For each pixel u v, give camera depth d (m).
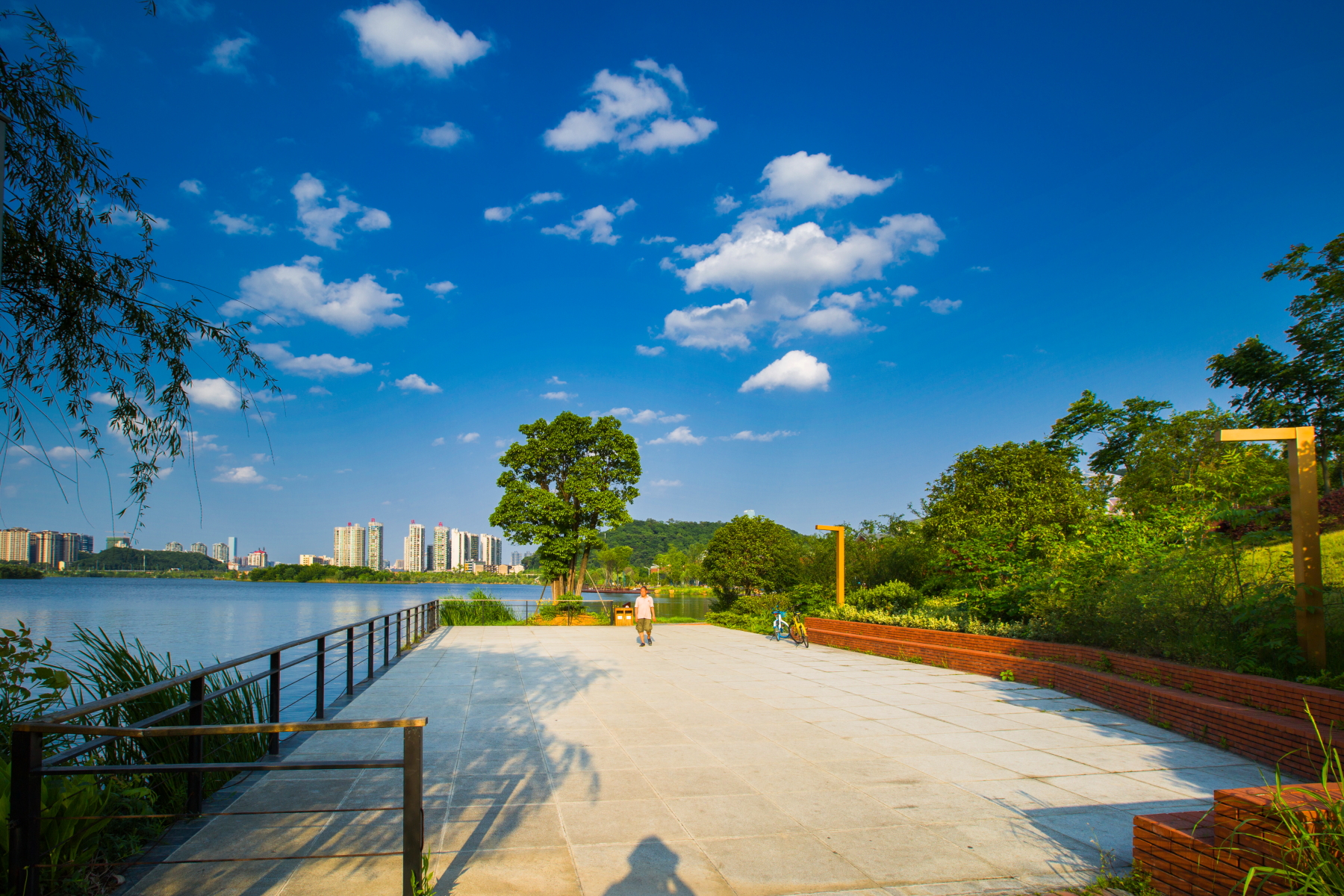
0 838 3.50
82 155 5.68
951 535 18.86
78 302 5.63
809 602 22.78
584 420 28.59
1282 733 6.50
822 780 6.18
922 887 4.08
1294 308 14.66
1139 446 21.28
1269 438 7.98
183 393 6.08
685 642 18.84
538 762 6.70
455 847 4.57
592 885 4.05
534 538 26.98
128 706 5.54
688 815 5.25
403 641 18.77
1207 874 3.55
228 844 4.55
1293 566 8.17
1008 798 5.70
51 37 5.39
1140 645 9.72
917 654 14.43
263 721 7.11
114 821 4.50
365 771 6.27
